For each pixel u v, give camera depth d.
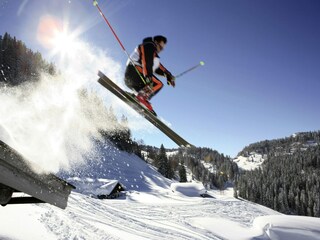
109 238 8.96
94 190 36.06
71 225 8.38
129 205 31.91
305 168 170.12
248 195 111.19
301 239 20.09
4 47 32.59
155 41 5.43
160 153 95.25
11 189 3.04
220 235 22.03
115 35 5.29
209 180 140.50
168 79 5.76
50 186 3.18
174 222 22.80
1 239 4.61
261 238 21.48
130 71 5.31
